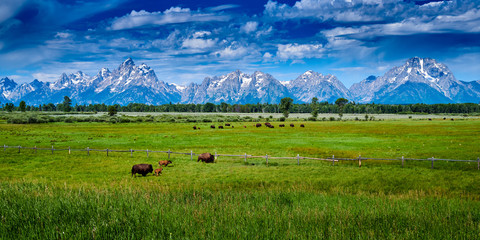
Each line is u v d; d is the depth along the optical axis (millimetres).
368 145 43406
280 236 7406
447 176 23219
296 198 13867
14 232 7305
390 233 7672
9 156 33250
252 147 42469
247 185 20750
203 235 7105
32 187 13414
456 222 8859
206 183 21391
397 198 14336
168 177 23594
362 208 10883
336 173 25031
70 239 6793
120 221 8094
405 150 37500
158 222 8109
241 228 7727
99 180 22125
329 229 7746
